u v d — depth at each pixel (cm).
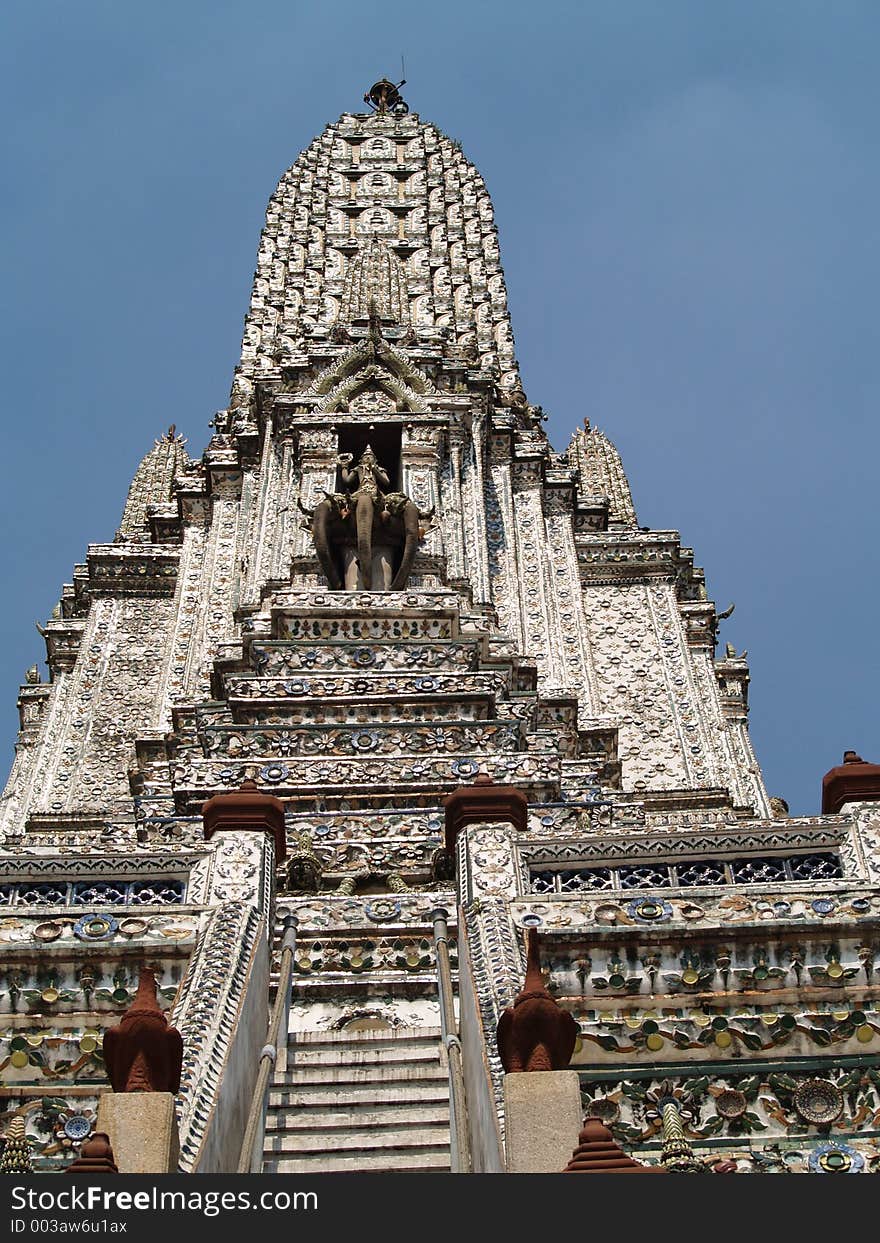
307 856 1992
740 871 1598
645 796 3216
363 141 5084
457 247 4606
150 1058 1173
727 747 3678
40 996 1479
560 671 3422
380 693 2592
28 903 1591
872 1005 1457
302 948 1753
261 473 3547
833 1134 1367
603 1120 1379
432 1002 1697
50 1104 1400
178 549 3828
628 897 1551
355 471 3231
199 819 2091
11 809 3391
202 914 1559
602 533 3828
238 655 2859
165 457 4731
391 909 1803
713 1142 1361
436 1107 1441
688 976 1478
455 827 1689
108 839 2259
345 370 3650
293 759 2361
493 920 1522
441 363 3741
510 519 3644
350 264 4547
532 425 4009
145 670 3606
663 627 3672
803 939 1492
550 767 2322
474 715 2553
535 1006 1212
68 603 4175
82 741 3447
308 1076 1490
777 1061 1424
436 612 2867
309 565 3191
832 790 1655
